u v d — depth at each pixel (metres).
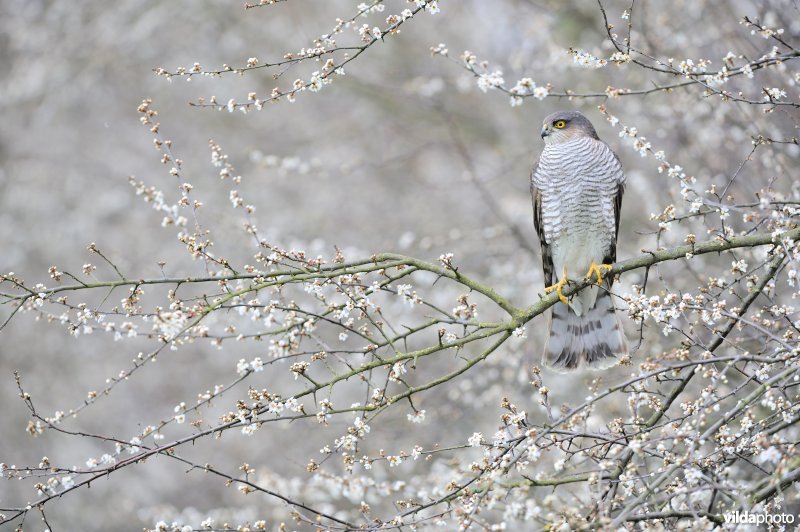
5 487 17.25
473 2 18.03
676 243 12.51
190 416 17.98
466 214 17.75
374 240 17.03
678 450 7.98
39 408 18.48
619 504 7.04
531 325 13.95
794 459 6.23
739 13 12.20
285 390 16.56
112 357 18.91
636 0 13.92
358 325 14.77
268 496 12.25
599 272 9.33
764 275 8.00
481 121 17.84
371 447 13.64
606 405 12.29
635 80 13.47
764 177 11.41
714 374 6.81
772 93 7.87
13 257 18.89
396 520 7.24
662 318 7.52
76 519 17.14
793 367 6.57
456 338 8.11
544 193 10.88
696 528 6.26
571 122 10.96
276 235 14.33
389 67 17.42
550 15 15.46
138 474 17.70
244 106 7.87
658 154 7.93
